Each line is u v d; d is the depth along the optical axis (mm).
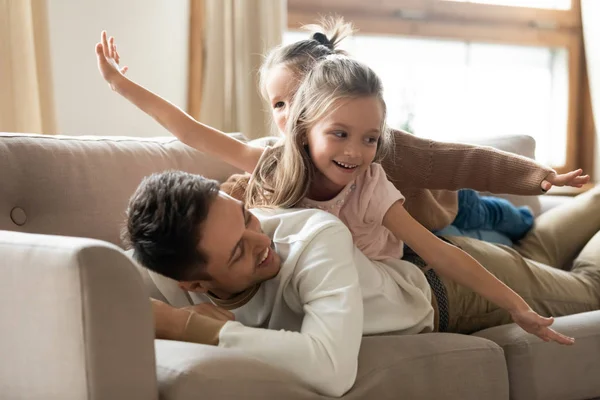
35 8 2205
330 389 1054
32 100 2221
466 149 1565
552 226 2066
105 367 868
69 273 860
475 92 3510
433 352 1207
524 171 1502
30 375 909
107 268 876
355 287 1142
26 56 2209
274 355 1065
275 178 1378
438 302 1486
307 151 1325
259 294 1248
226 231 1108
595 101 3484
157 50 2588
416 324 1354
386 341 1216
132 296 897
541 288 1719
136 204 1133
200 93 2645
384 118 1312
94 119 2463
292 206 1350
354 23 3188
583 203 2072
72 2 2408
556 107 3689
